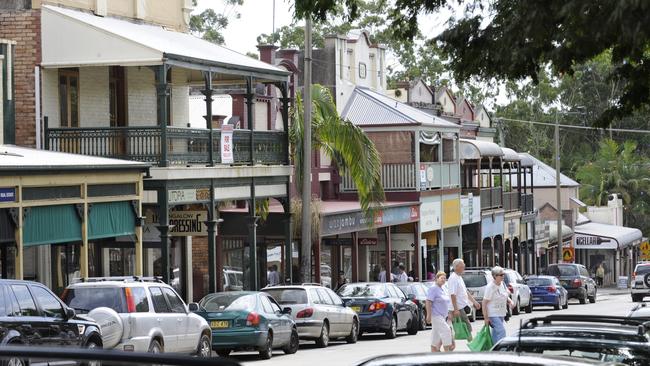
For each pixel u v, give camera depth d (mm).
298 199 46344
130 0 40781
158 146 35094
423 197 61125
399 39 17453
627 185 111875
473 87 105500
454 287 26969
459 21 15938
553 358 8883
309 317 36125
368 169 46875
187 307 28500
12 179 27688
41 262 35375
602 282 100875
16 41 36062
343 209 50562
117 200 32219
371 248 59281
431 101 76188
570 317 13906
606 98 112812
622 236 100188
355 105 62812
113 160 32812
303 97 45406
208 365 6383
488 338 24812
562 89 113188
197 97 54375
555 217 96625
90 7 38594
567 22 14086
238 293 32156
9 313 20859
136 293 25797
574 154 117750
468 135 81250
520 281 56875
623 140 118125
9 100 34781
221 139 37656
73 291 25484
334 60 62688
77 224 30438
